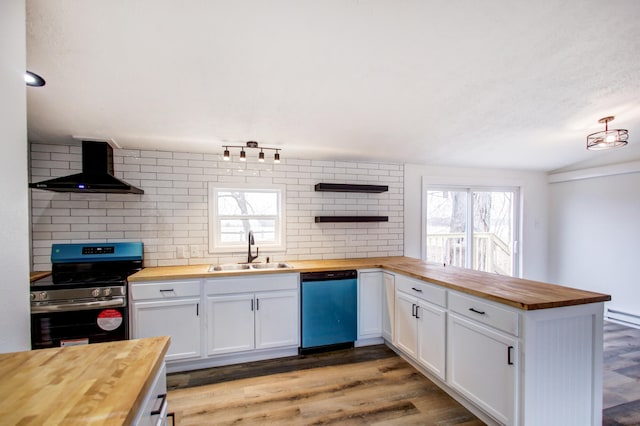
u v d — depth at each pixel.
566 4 1.28
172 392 2.24
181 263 3.08
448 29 1.40
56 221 2.76
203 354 2.58
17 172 0.99
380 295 3.09
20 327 1.00
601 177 3.98
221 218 3.28
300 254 3.47
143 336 2.44
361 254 3.71
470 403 2.01
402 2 1.23
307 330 2.85
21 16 1.02
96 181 2.47
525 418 1.57
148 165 3.00
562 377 1.67
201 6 1.22
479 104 2.22
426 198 4.01
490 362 1.78
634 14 1.34
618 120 2.60
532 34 1.46
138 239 2.96
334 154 3.35
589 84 1.97
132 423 0.69
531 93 2.07
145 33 1.36
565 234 4.41
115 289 2.34
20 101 1.01
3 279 0.94
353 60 1.63
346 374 2.50
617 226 3.83
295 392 2.24
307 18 1.31
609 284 3.91
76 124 2.31
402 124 2.55
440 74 1.80
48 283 2.25
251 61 1.61
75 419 0.63
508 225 4.54
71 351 0.96
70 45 1.41
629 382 2.36
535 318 1.59
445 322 2.16
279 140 2.82
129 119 2.24
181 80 1.75
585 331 1.73
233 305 2.65
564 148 3.45
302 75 1.76
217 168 3.18
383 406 2.07
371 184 3.76
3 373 0.82
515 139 3.06
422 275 2.41
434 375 2.32
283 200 3.41
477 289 1.90
